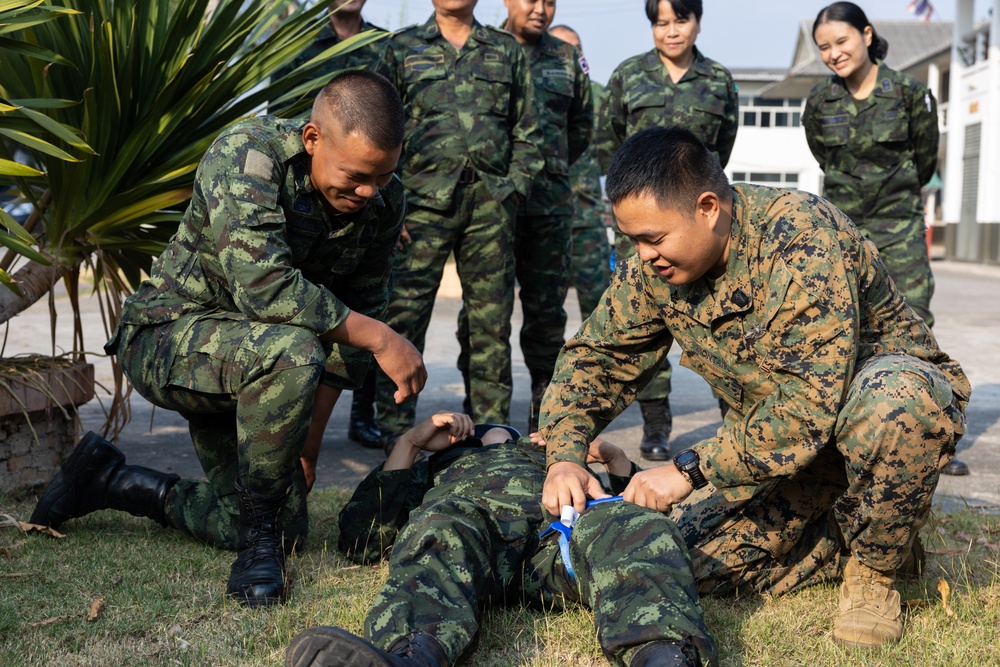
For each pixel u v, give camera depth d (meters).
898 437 2.09
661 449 4.51
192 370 2.58
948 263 23.58
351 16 4.99
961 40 24.30
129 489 2.89
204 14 3.59
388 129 2.45
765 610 2.45
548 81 4.85
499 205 4.23
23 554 2.78
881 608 2.27
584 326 2.54
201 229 2.68
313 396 2.50
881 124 4.84
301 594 2.50
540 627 2.29
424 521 2.21
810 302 2.11
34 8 3.08
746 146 31.70
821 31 4.91
